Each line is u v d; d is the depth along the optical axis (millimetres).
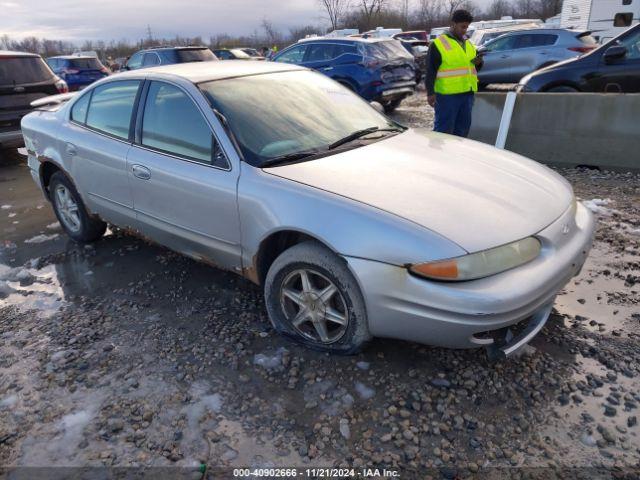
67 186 4391
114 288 3824
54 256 4441
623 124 5930
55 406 2625
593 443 2260
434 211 2549
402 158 3146
